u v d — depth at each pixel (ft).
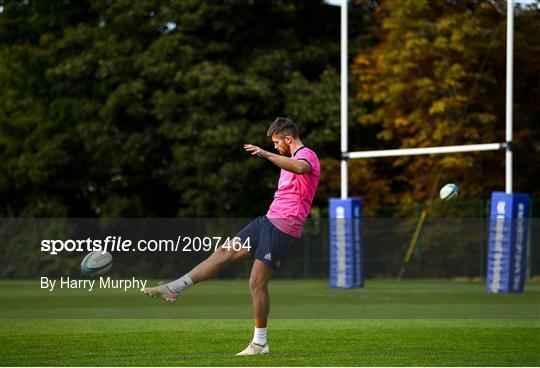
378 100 299.99
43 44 332.39
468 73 292.20
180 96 301.02
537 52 302.45
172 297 93.09
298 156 93.61
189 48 305.12
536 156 307.58
